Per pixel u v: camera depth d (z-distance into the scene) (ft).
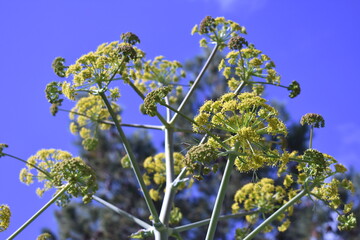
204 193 99.76
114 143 105.40
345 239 88.43
